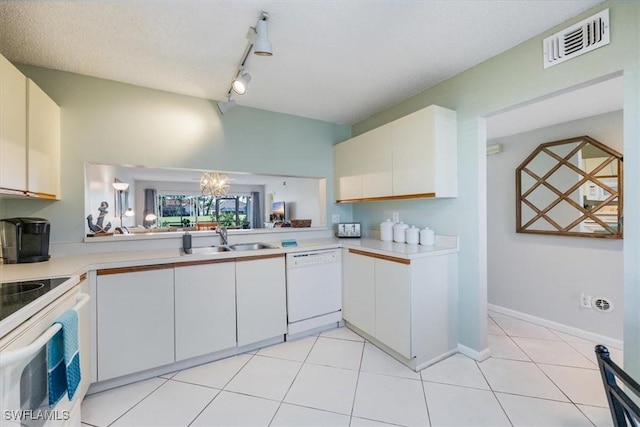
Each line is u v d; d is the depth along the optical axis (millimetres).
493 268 3275
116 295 1834
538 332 2674
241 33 1714
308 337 2605
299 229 3150
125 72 2164
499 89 1982
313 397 1763
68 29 1638
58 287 1260
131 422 1564
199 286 2111
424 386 1857
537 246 2889
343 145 3195
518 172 3023
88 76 2209
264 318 2381
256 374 2020
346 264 2723
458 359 2199
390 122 2738
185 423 1558
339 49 1908
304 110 3008
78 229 2176
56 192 2047
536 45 1782
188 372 2053
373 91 2564
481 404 1673
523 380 1904
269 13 1540
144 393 1815
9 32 1652
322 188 3406
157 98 2461
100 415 1616
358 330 2660
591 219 2510
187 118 2584
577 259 2602
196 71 2164
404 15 1576
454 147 2252
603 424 1500
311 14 1556
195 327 2098
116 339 1835
